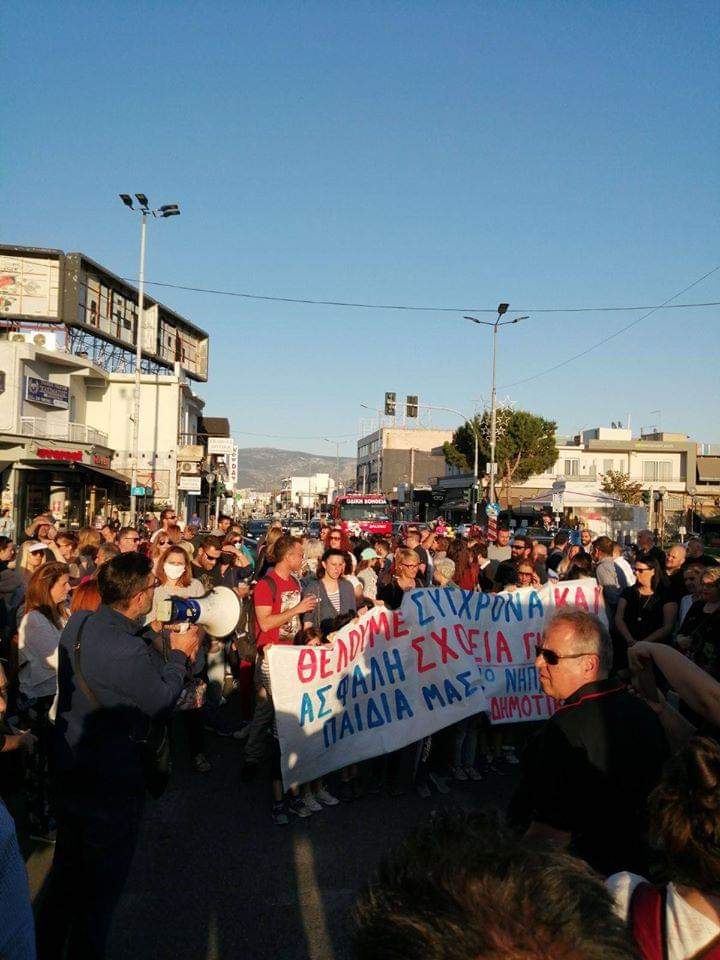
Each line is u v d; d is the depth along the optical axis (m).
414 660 6.28
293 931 4.05
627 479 55.41
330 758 5.77
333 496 96.00
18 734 4.59
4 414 35.53
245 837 5.27
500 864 1.21
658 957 1.63
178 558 6.89
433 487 71.06
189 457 48.38
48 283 43.38
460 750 6.66
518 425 56.03
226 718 8.40
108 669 3.32
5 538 8.64
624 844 2.71
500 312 33.50
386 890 1.22
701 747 1.74
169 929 4.06
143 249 33.53
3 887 1.68
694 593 7.01
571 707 2.85
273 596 6.34
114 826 3.33
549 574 11.45
